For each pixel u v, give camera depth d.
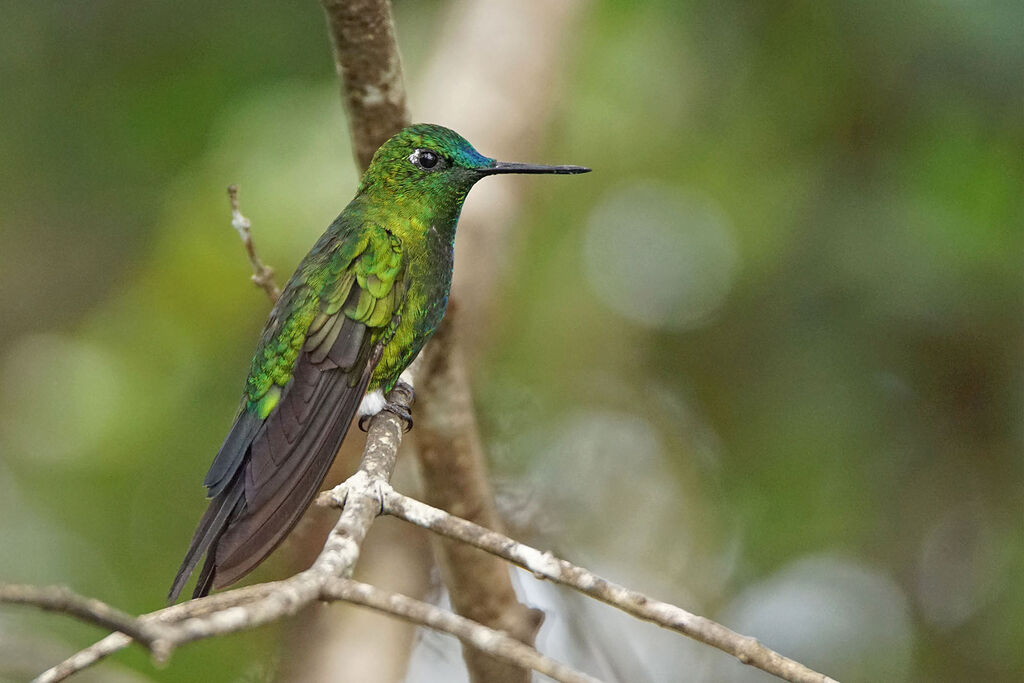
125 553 10.80
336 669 7.96
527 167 8.09
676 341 12.25
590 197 11.67
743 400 12.09
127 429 10.68
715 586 12.27
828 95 10.95
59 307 12.61
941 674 11.99
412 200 7.93
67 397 10.85
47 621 9.89
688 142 11.45
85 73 11.63
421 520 4.95
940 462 11.65
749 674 12.16
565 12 10.26
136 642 3.33
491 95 9.82
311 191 10.19
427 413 7.79
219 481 6.77
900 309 10.59
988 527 11.81
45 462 10.93
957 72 9.96
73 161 11.84
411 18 11.67
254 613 3.56
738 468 12.19
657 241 11.88
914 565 12.06
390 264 7.65
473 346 9.24
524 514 11.37
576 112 11.25
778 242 11.25
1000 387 11.10
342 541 4.47
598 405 12.52
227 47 11.27
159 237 11.01
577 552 11.80
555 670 3.93
